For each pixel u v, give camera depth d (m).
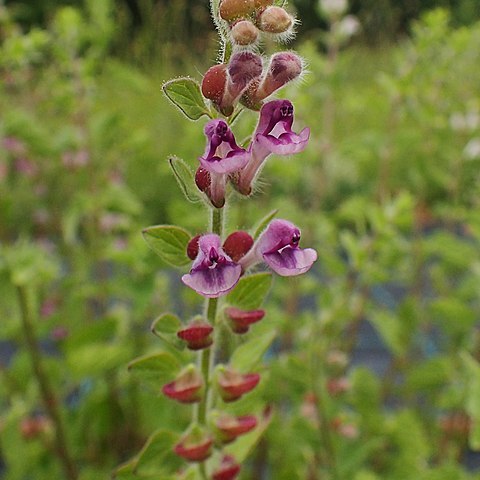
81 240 0.38
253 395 0.15
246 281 0.13
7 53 0.27
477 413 0.20
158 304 0.29
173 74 0.77
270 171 0.30
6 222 0.25
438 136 0.33
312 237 0.31
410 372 0.29
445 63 0.31
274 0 0.12
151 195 0.58
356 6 0.92
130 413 0.29
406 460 0.27
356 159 0.35
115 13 0.87
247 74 0.11
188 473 0.15
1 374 0.28
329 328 0.26
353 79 0.71
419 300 0.33
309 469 0.26
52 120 0.35
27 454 0.27
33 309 0.26
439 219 0.50
